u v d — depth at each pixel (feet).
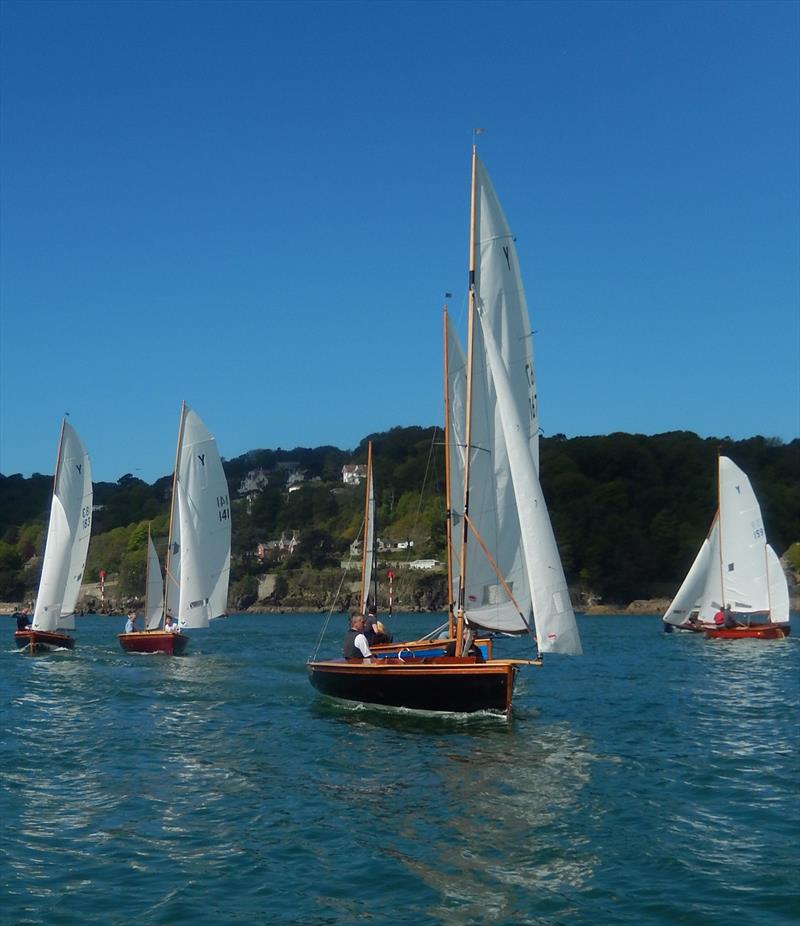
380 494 511.40
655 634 232.94
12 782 56.44
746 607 188.14
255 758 63.36
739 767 60.54
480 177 82.12
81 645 181.88
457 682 76.38
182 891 38.14
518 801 51.72
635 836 45.27
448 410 84.69
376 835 45.37
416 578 421.59
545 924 35.09
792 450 514.68
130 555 460.55
